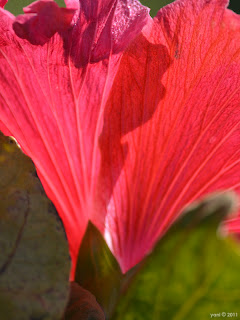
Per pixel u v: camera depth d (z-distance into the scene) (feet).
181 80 0.44
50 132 0.44
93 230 0.45
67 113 0.44
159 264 0.28
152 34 0.42
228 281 0.28
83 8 0.40
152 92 0.44
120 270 0.44
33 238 0.35
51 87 0.43
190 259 0.28
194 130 0.45
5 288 0.32
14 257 0.34
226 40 0.42
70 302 0.41
